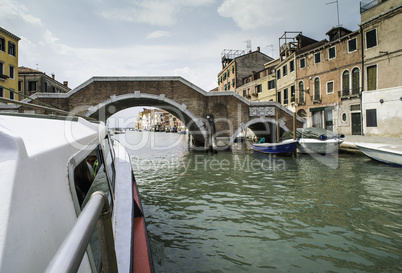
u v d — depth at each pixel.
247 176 9.55
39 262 0.72
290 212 5.85
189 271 3.73
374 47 18.42
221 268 3.80
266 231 4.94
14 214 0.64
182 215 5.77
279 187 7.91
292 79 26.23
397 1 17.05
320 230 4.94
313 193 7.23
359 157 12.98
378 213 5.72
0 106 2.23
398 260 3.93
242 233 4.87
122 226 2.40
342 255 4.09
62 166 1.13
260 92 32.88
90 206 0.78
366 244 4.41
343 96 20.41
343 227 5.06
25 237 0.67
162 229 5.07
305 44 28.00
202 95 19.19
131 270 1.93
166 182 8.80
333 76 21.58
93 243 1.51
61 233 0.91
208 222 5.38
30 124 1.26
